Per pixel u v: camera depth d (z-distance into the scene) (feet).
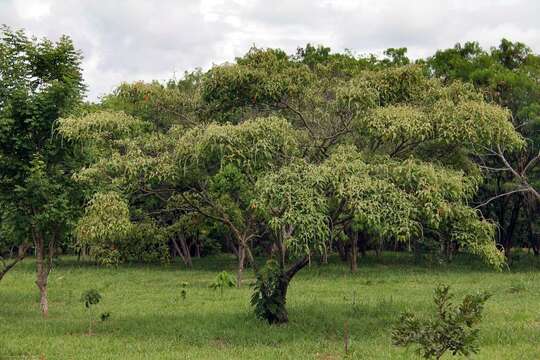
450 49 92.84
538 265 100.58
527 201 98.12
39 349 34.68
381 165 37.32
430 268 93.56
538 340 37.37
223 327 41.68
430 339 23.25
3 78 46.29
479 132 38.14
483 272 85.81
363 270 89.76
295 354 33.68
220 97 44.37
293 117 46.98
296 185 35.29
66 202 45.14
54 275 80.84
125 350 34.68
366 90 39.22
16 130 45.68
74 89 46.60
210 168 42.14
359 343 36.47
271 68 44.62
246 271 90.38
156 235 78.02
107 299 56.75
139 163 40.70
